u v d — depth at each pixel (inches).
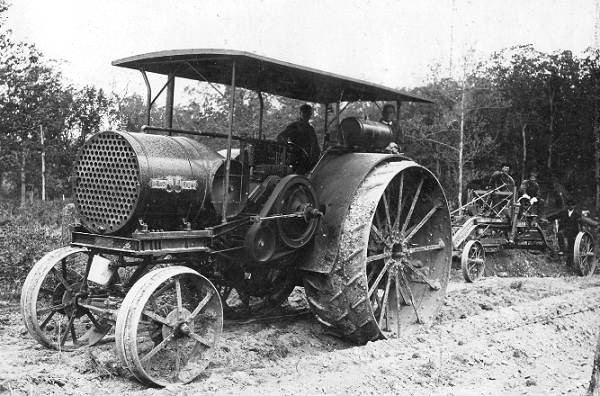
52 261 243.0
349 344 286.7
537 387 230.5
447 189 1037.2
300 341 281.3
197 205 243.1
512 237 540.4
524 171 1080.8
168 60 264.4
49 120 847.1
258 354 254.2
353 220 265.6
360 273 259.9
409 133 1048.2
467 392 214.8
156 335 221.3
